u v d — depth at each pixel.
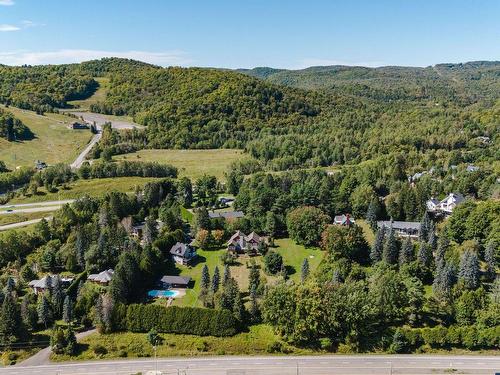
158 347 124.62
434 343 124.50
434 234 173.62
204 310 129.62
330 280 147.00
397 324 131.75
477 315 127.56
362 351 124.00
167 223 194.88
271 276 162.25
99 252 160.50
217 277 144.25
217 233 189.62
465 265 142.25
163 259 171.38
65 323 133.12
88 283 149.25
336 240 166.38
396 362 119.06
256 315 135.25
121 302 133.25
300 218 189.62
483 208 173.12
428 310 134.75
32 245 173.25
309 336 126.12
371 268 161.50
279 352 123.81
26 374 113.69
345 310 125.06
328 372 114.81
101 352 122.38
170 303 143.88
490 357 121.38
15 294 141.12
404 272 149.62
